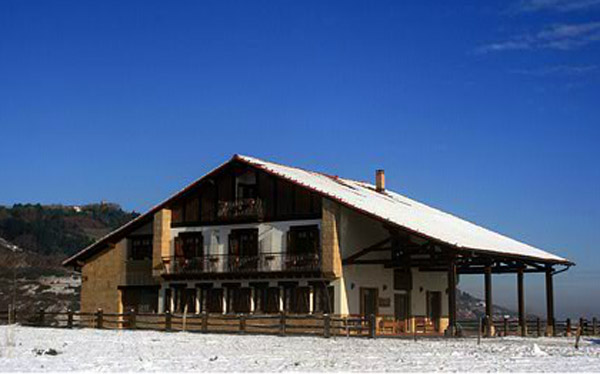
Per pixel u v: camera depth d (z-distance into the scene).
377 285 40.34
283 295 39.03
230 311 40.44
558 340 36.31
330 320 33.72
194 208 42.06
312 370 19.33
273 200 39.81
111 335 33.34
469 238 40.91
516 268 43.12
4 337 30.66
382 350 26.23
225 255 40.62
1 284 65.44
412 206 48.59
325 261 37.44
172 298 42.22
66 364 20.34
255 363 21.05
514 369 20.06
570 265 45.53
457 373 18.86
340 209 38.19
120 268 44.62
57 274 74.44
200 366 20.14
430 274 45.59
